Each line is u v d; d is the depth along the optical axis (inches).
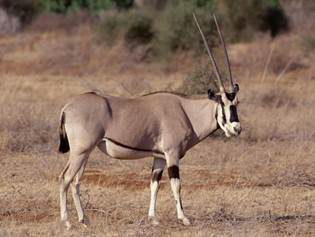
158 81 2237.9
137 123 919.0
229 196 1072.2
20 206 1014.4
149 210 949.2
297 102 1927.9
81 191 1092.5
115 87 2005.4
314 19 3801.7
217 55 1945.1
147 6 3988.7
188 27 2714.1
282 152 1379.2
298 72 2588.6
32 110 1556.3
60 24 3890.3
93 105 906.7
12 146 1366.9
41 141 1412.4
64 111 908.0
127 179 1187.3
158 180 954.1
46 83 2308.1
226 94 941.2
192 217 968.3
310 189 1141.7
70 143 907.4
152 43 2837.1
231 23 3314.5
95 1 4480.8
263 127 1513.3
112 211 995.9
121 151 922.7
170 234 880.3
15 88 2073.1
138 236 872.3
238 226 910.4
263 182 1179.9
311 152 1369.3
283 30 3472.0
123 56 2763.3
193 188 1133.7
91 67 2664.9
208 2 3284.9
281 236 876.0
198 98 956.6
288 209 1013.8
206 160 1318.9
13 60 2817.4
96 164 1288.1
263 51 2723.9
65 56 2783.0
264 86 2112.5
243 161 1309.1
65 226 907.4
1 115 1486.2
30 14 4030.5
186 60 2650.1
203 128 951.6
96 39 3002.0
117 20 3004.4
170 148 933.2
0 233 869.8
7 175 1185.4
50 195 1058.7
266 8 3403.1
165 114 933.8
